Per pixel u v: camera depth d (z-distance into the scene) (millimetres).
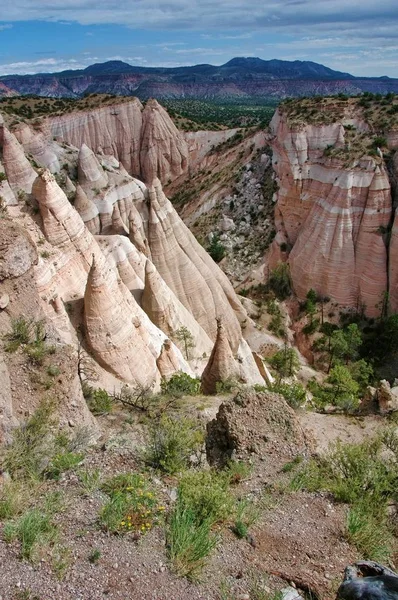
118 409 17641
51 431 12750
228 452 13039
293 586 8352
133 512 9305
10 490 9672
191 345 32312
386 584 7477
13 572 7652
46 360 14062
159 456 11703
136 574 7984
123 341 22984
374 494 11133
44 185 22203
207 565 8469
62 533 8672
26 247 15484
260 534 9648
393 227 50688
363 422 21578
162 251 40312
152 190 40969
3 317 14617
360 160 52344
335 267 53562
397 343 48688
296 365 43625
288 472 12117
